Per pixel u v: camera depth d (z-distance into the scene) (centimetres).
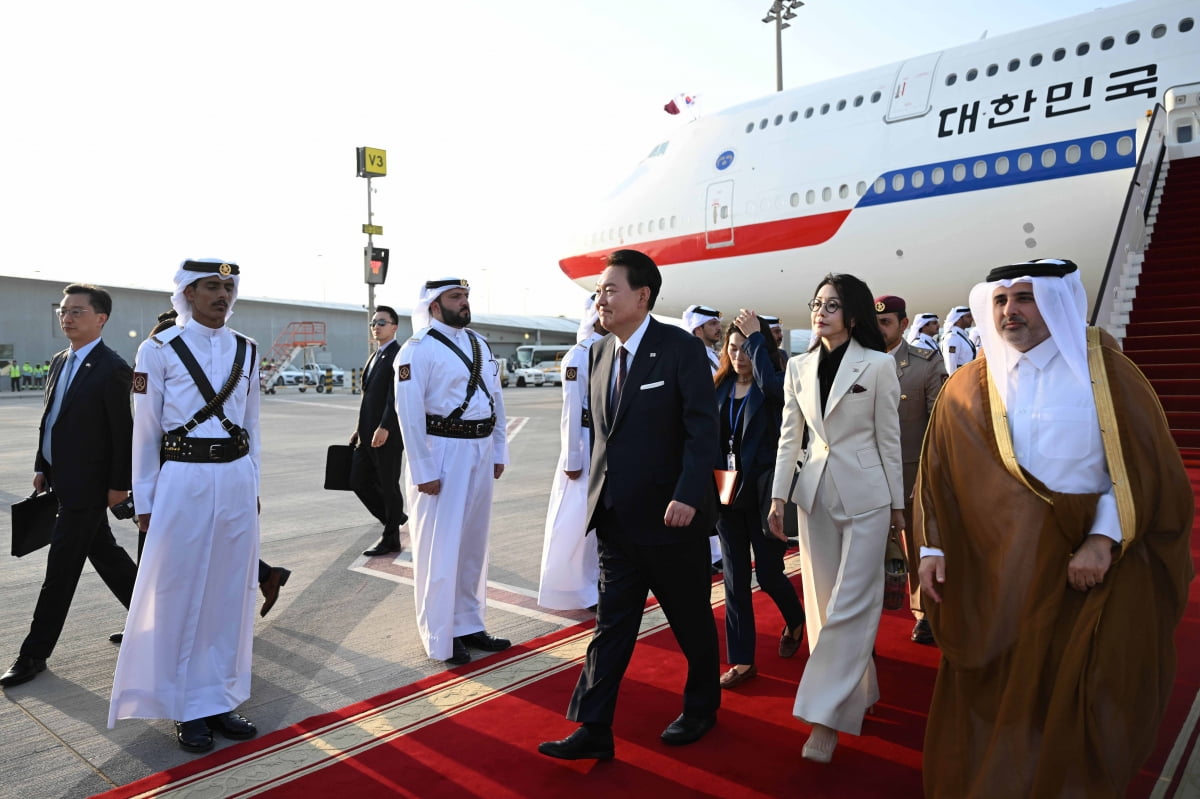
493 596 438
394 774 242
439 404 351
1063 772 175
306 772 245
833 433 259
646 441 253
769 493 310
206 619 278
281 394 3044
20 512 327
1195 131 1114
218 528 279
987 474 199
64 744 267
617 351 265
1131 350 840
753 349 323
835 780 235
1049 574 187
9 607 416
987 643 194
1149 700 180
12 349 3362
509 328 5434
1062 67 992
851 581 250
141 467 274
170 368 277
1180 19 927
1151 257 951
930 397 357
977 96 1050
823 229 1200
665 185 1451
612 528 256
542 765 246
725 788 231
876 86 1173
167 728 279
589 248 1598
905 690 303
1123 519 177
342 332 4581
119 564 359
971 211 1052
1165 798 219
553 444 1227
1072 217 980
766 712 284
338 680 318
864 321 263
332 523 633
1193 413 752
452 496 345
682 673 321
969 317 701
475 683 313
